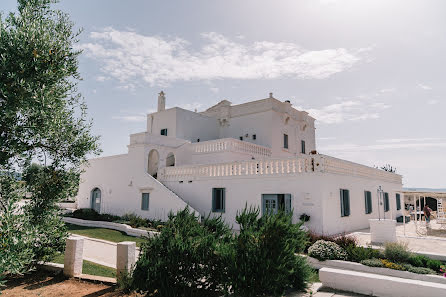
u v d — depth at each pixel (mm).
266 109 30266
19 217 7266
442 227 19578
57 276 9102
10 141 8055
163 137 25406
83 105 10281
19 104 7305
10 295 7492
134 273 7348
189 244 7328
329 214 15984
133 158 24516
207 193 20609
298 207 16297
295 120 34156
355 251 10281
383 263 9367
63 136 9469
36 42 7664
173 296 6953
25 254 7445
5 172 8609
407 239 14664
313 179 15977
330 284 8148
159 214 21641
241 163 19172
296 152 33625
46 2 9258
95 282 8562
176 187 22750
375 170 23641
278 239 7129
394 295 7238
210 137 33250
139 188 23547
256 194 18078
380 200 23906
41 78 7672
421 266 9305
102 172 27688
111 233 18641
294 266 7562
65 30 9219
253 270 6848
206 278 7309
